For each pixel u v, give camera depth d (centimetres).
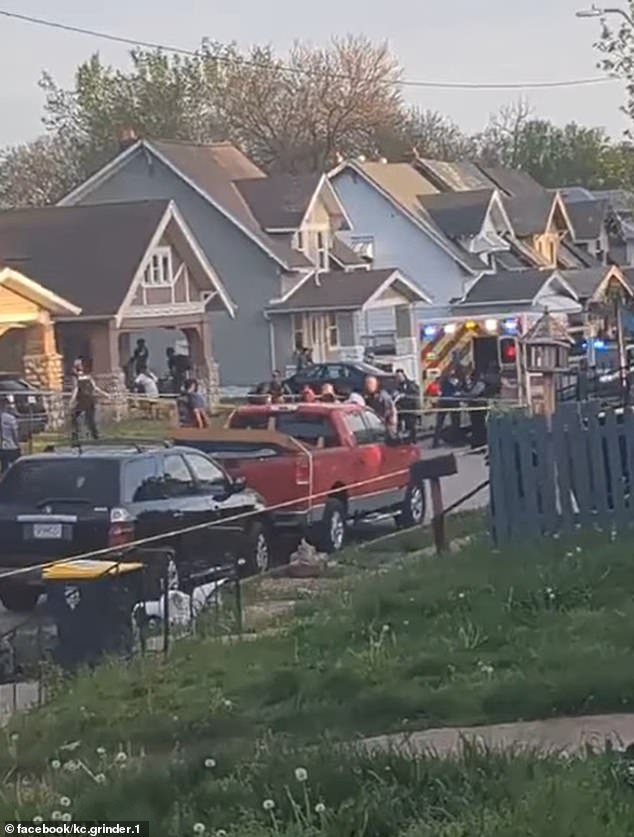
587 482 1608
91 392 3512
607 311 5638
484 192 6669
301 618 1327
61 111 8869
